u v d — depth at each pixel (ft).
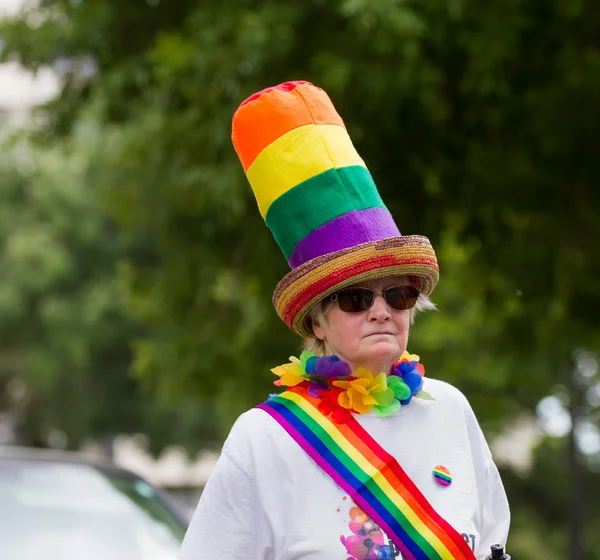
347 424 15.11
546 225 51.44
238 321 64.44
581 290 54.85
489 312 61.52
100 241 136.67
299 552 14.61
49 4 51.78
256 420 15.23
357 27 40.60
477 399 97.55
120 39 50.75
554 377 94.53
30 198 135.13
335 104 44.34
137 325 135.03
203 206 51.21
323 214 15.53
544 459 118.62
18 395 151.84
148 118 53.78
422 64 42.80
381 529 14.61
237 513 14.96
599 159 47.60
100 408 143.33
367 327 15.33
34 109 54.19
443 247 53.72
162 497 29.76
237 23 44.47
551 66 46.19
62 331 133.59
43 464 29.17
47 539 26.25
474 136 47.96
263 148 15.87
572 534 96.02
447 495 15.16
